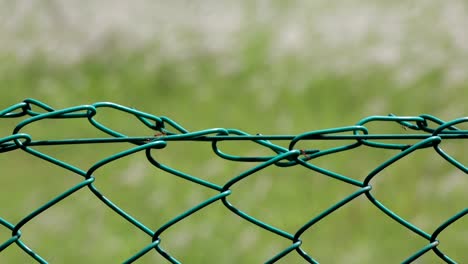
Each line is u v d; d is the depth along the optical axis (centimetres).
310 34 2434
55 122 1950
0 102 2252
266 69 2242
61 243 1427
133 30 2462
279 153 650
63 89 2277
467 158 1647
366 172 1633
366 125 1986
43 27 2517
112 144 1844
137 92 2231
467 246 1405
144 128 2008
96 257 1395
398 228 1456
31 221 1495
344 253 1403
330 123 1981
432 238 642
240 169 1645
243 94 2145
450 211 1499
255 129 1989
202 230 1448
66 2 2598
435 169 1620
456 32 2353
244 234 1427
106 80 2286
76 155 1805
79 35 2455
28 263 1386
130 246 1420
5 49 2431
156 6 2648
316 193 1565
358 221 1483
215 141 624
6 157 1759
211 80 2233
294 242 634
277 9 2639
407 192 1553
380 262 1389
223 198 620
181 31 2491
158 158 1695
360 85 2120
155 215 1507
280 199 1548
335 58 2259
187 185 1589
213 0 2686
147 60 2348
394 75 2142
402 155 616
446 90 2073
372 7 2603
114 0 2642
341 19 2495
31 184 1656
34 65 2372
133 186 1594
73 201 1567
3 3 2597
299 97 2095
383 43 2333
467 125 1966
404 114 2030
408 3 2583
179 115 2106
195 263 1389
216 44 2372
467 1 2578
